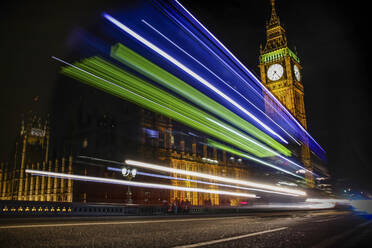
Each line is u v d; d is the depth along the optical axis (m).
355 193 45.72
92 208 22.94
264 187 85.00
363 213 23.59
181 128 75.88
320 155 138.38
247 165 96.94
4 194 132.62
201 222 14.59
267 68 153.25
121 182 66.69
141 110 69.38
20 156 129.38
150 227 11.09
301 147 135.75
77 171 80.31
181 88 68.50
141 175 65.94
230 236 8.01
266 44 158.75
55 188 95.81
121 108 73.44
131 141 68.94
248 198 84.12
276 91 147.38
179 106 68.88
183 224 13.01
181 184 73.00
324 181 77.31
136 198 63.00
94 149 77.25
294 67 151.88
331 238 7.60
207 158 82.56
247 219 17.03
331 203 35.66
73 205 21.66
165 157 71.12
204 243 6.64
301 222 13.54
